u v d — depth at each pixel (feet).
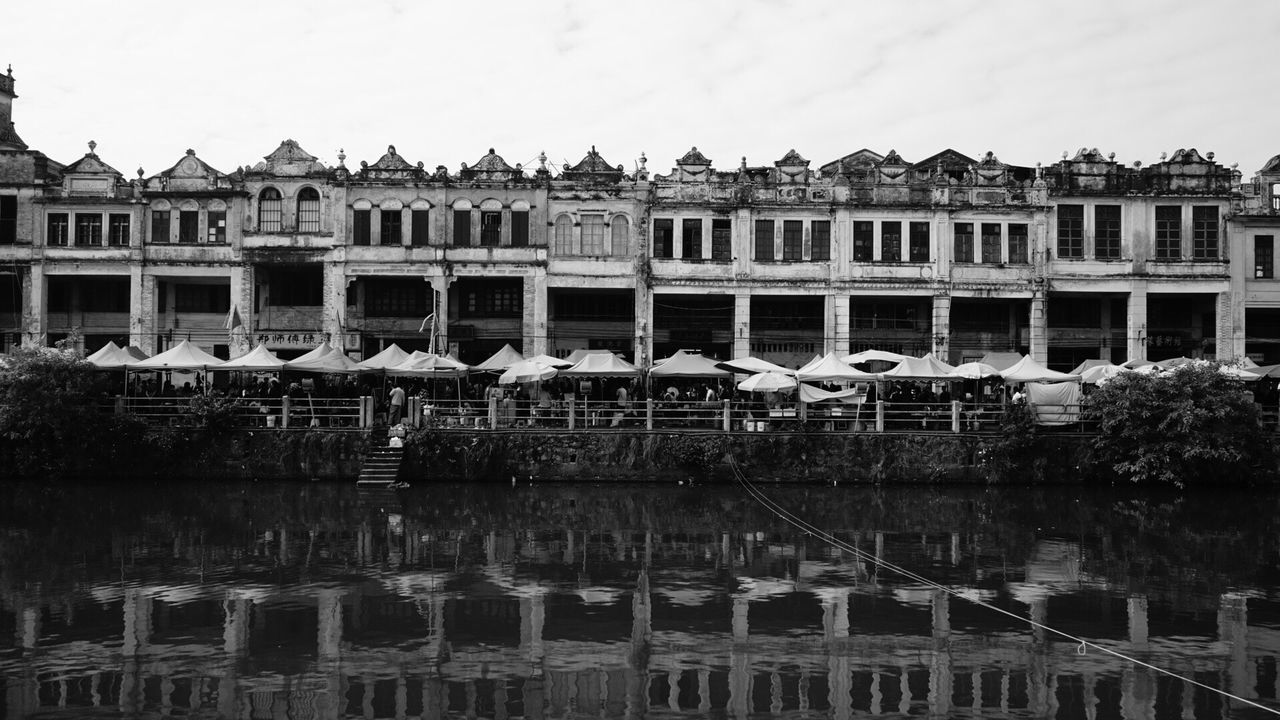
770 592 64.34
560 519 88.89
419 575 68.33
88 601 61.16
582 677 48.26
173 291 143.84
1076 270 139.74
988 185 139.54
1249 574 69.92
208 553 74.64
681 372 110.93
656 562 72.74
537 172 138.92
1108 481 107.24
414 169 137.90
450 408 116.37
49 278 142.00
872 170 141.08
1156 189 140.15
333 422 114.73
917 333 143.23
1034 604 61.82
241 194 137.69
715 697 45.70
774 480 107.45
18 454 107.24
